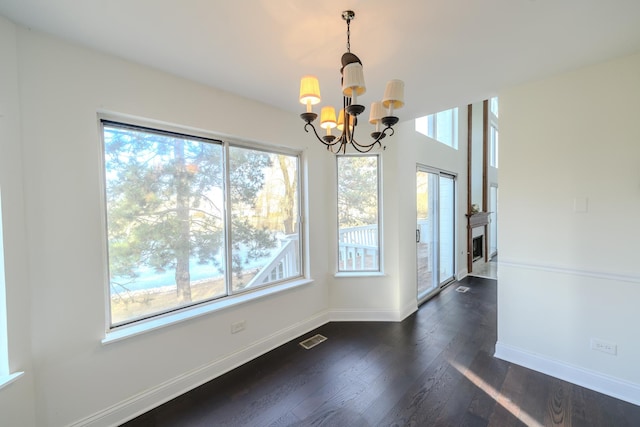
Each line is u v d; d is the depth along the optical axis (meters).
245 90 2.40
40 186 1.58
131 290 2.01
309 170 3.17
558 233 2.23
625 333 1.98
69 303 1.68
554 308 2.26
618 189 1.98
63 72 1.66
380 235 3.47
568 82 2.14
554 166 2.22
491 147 7.09
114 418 1.84
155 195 2.12
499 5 1.39
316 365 2.49
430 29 1.59
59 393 1.65
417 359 2.55
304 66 2.00
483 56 1.90
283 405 2.00
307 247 3.18
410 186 3.75
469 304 3.97
